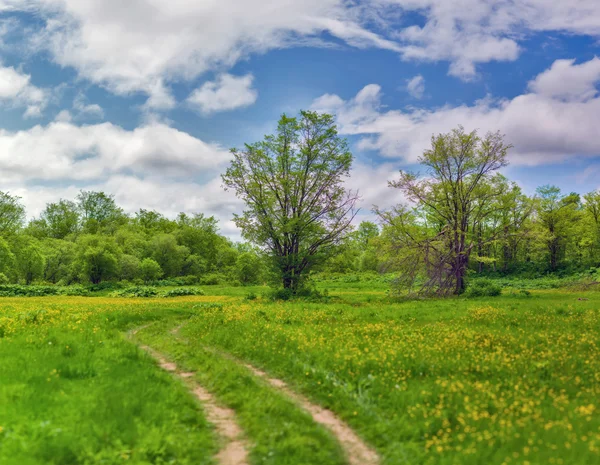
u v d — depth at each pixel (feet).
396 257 134.72
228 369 41.06
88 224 383.45
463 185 143.74
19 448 22.12
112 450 22.67
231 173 136.87
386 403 31.53
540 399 30.37
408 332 56.95
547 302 98.12
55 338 50.19
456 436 24.95
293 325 67.51
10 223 247.70
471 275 257.34
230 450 25.14
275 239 136.87
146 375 37.11
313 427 27.61
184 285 275.59
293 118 139.64
